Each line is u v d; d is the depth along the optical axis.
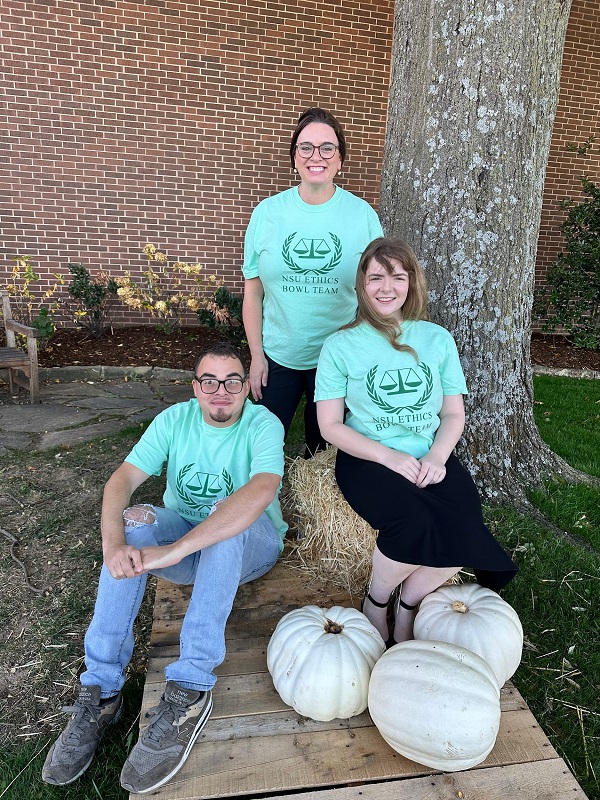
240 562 1.87
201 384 1.99
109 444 4.29
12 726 2.02
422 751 1.59
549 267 8.07
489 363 3.28
